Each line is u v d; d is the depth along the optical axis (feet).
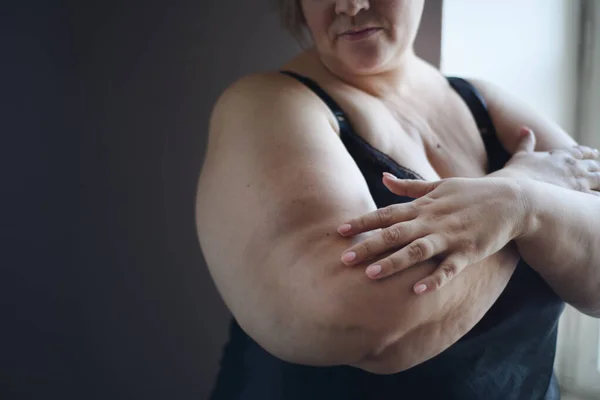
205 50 3.97
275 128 2.43
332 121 2.71
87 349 4.03
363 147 2.72
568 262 2.54
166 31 3.89
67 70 3.74
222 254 2.33
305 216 2.23
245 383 2.80
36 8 3.62
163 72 3.92
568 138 3.35
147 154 3.97
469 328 2.38
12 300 3.82
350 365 2.45
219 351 4.31
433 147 3.07
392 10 2.76
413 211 2.24
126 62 3.84
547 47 4.69
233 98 2.68
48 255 3.86
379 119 2.87
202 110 4.02
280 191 2.26
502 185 2.39
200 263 4.18
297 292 2.13
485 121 3.34
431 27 4.11
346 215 2.25
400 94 3.13
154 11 3.85
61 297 3.92
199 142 4.05
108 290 4.02
